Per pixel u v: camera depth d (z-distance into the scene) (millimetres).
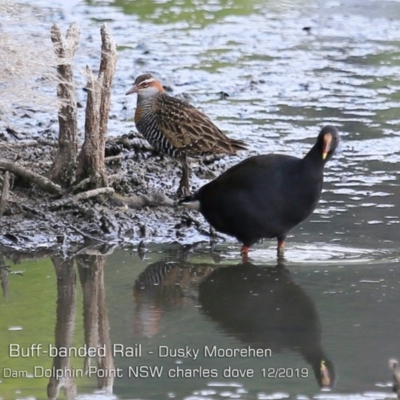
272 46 25812
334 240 13555
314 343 10250
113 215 13891
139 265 12641
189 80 22188
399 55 25312
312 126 19156
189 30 27156
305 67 23859
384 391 9234
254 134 18453
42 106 13992
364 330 10570
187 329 10641
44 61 13406
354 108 20547
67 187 14312
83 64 21812
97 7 28766
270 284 12023
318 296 11578
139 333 10516
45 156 15672
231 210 12789
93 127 14047
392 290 11727
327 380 9406
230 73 22953
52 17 26609
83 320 10836
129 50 24500
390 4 30094
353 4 30141
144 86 15789
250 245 13016
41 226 13500
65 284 11930
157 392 9227
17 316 10914
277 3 30359
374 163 17078
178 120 15445
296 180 12547
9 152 15602
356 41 26562
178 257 12977
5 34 13547
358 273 12344
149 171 16094
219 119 19375
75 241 13359
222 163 16828
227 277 12266
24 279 12102
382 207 14859
